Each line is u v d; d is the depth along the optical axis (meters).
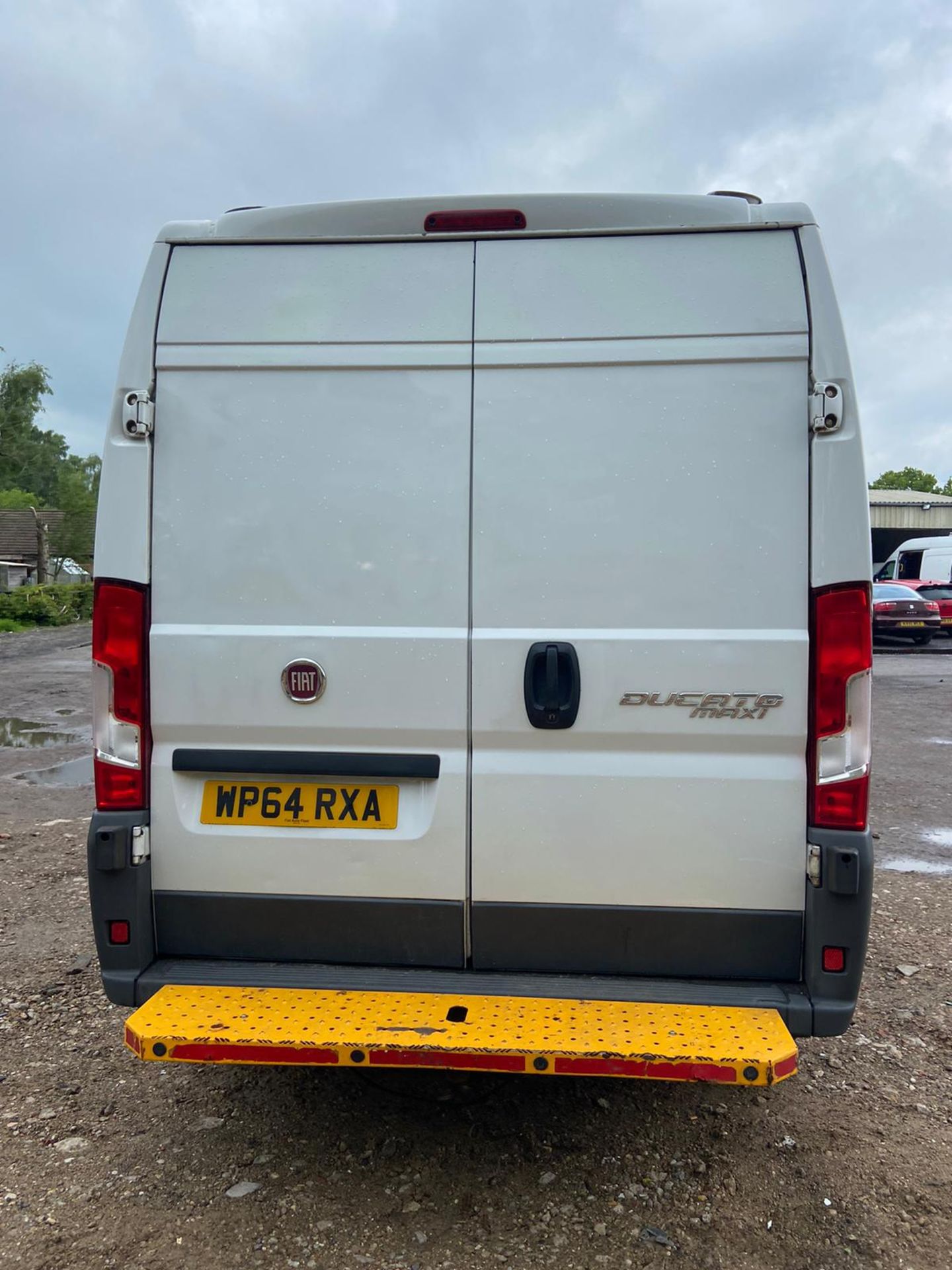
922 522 35.19
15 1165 2.75
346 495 2.63
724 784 2.56
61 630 28.27
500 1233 2.49
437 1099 3.14
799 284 2.55
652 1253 2.42
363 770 2.65
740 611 2.54
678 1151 2.86
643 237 2.60
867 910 2.50
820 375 2.52
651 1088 3.22
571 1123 3.00
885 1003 3.86
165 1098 3.14
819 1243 2.46
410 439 2.62
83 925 4.62
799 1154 2.84
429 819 2.65
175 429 2.68
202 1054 2.39
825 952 2.52
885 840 6.21
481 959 2.68
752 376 2.54
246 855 2.71
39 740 9.66
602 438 2.57
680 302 2.57
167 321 2.69
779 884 2.57
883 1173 2.75
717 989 2.57
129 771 2.68
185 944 2.75
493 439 2.60
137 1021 2.47
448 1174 2.74
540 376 2.59
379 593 2.62
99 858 2.66
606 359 2.58
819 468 2.50
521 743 2.62
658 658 2.56
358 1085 3.23
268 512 2.65
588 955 2.65
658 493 2.56
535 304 2.61
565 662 2.57
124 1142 2.88
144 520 2.67
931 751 8.99
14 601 30.59
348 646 2.63
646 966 2.63
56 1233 2.46
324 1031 2.41
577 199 2.63
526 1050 2.32
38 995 3.87
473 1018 2.46
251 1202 2.60
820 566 2.50
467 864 2.65
